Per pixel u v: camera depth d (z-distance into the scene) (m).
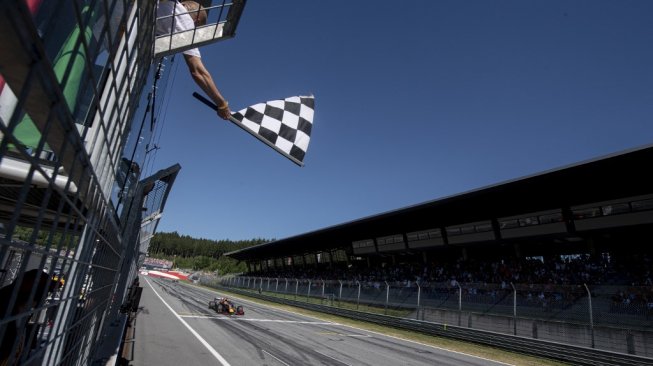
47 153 1.31
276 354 10.56
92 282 1.51
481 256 28.50
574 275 19.72
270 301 36.12
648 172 15.59
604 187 17.52
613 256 19.06
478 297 18.12
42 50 0.46
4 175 1.29
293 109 2.82
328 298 29.02
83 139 0.80
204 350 10.09
